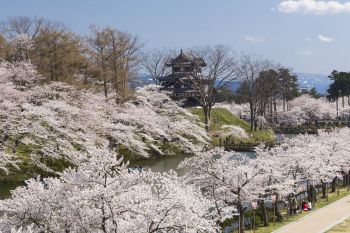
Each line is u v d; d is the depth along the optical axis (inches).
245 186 1100.5
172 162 2329.0
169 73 3895.2
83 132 1967.3
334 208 1422.2
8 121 1676.9
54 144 1739.7
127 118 2306.8
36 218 715.4
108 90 2746.1
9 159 1653.5
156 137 2608.3
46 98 2113.7
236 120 3826.3
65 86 2192.4
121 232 658.8
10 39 2576.3
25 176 1628.9
